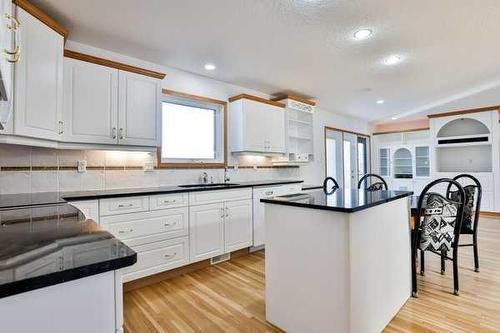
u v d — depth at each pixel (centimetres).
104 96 252
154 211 258
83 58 240
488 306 212
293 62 320
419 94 462
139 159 306
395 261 208
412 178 695
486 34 255
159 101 289
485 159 610
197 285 257
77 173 263
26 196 213
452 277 268
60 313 62
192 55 298
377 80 387
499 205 554
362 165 716
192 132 366
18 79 176
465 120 621
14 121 174
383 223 192
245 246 338
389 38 262
